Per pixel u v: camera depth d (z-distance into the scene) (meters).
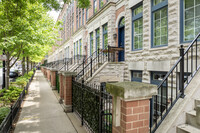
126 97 2.19
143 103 2.39
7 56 9.26
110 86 2.62
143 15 6.86
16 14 7.85
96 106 3.95
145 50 6.77
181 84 3.06
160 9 6.20
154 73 6.46
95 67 9.38
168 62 5.57
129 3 7.88
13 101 7.91
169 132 2.58
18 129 4.83
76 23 20.98
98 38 12.66
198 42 4.61
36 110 6.86
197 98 2.99
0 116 4.72
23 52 12.09
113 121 2.73
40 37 8.72
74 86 6.33
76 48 20.34
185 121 2.76
